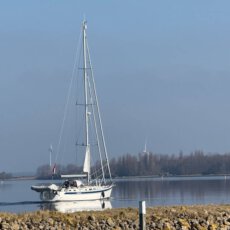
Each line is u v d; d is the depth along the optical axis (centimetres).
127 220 5719
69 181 12125
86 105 13288
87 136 13138
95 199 12106
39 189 12050
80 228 5516
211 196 13700
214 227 5806
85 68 13362
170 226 5666
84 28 13300
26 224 5478
